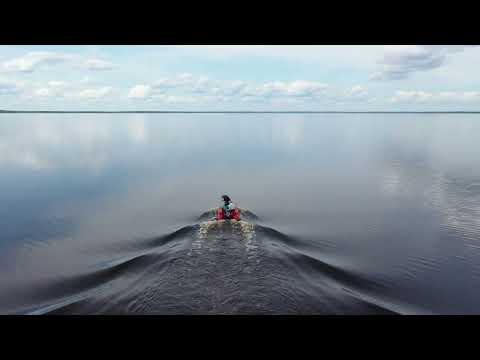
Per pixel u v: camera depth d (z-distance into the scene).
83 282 11.22
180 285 10.41
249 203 21.70
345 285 10.93
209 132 93.81
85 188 26.11
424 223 17.89
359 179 29.34
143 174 31.59
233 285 10.39
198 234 14.67
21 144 58.69
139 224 17.59
